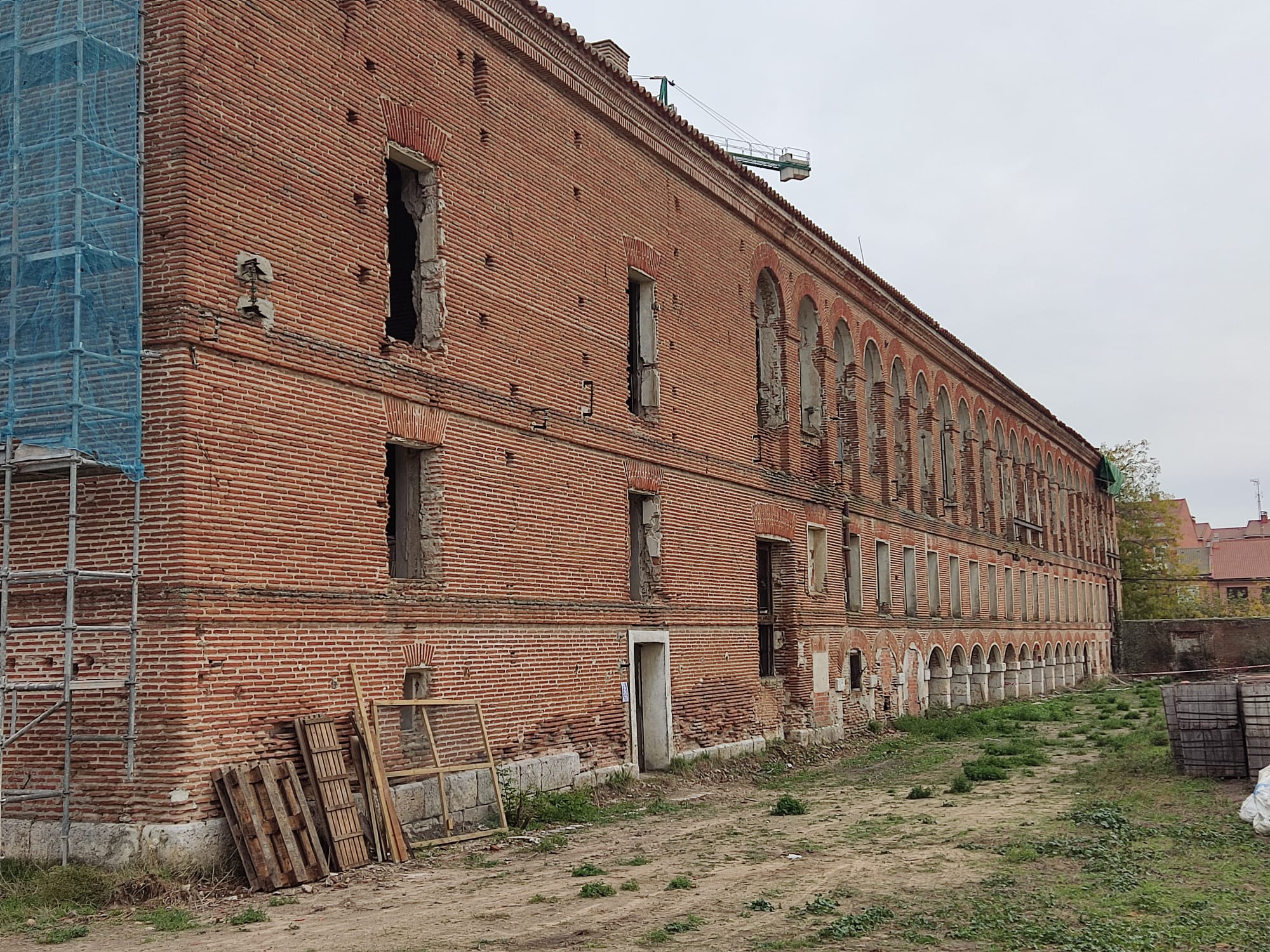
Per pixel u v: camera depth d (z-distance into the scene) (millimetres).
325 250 14906
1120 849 13227
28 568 13312
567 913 10930
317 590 14258
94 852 12359
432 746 15492
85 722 12797
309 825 13016
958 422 45281
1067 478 63406
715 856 13977
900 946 9453
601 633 20344
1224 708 18375
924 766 24688
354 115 15617
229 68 13727
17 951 9930
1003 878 11828
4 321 13195
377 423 15516
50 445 12422
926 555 39469
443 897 11812
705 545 24594
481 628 17172
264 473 13680
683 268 24672
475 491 17328
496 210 18391
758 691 26438
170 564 12617
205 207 13219
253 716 13250
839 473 32406
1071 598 61750
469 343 17469
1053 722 35656
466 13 17906
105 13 13438
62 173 12977
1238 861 12492
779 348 29531
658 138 23625
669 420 23547
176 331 12812
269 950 9719
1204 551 123938
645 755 22562
